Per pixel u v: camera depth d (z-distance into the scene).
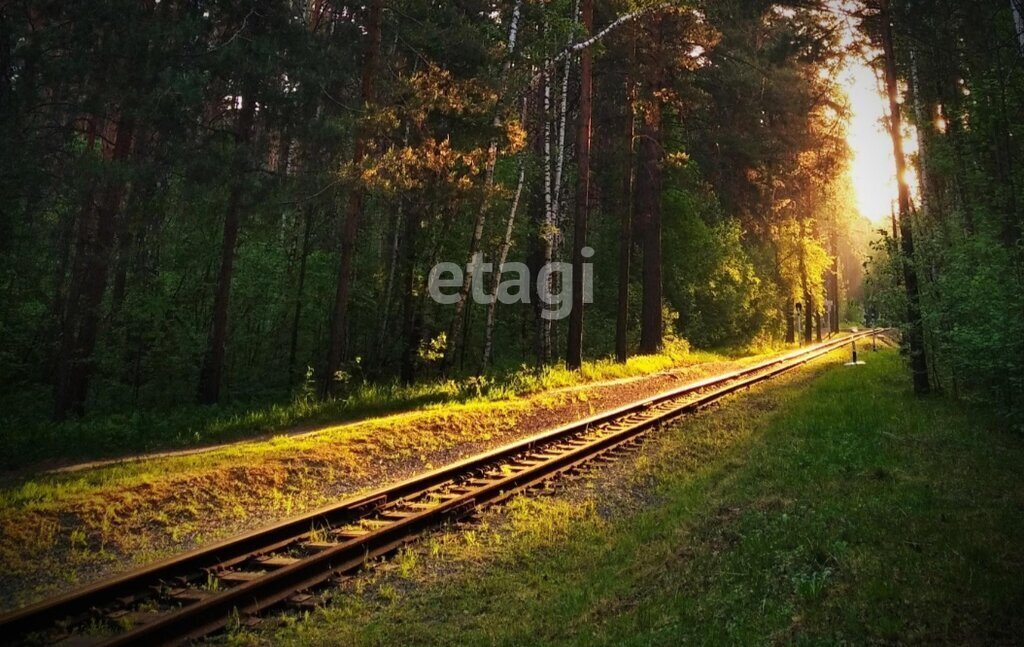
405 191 17.53
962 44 14.86
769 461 9.23
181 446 11.27
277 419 13.04
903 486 7.39
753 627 4.32
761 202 36.91
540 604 5.42
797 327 50.44
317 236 22.61
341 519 7.51
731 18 24.67
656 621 4.68
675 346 29.31
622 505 8.28
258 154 15.81
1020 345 9.95
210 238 19.81
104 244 15.09
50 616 4.92
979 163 13.73
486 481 9.11
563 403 16.06
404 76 16.77
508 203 23.11
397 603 5.61
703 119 30.05
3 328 16.98
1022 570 4.92
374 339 22.20
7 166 12.52
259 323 21.20
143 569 5.56
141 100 13.55
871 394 15.56
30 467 9.69
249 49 15.19
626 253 23.45
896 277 15.86
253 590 5.39
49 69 12.80
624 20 20.42
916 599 4.47
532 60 19.17
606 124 32.91
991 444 9.45
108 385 18.11
